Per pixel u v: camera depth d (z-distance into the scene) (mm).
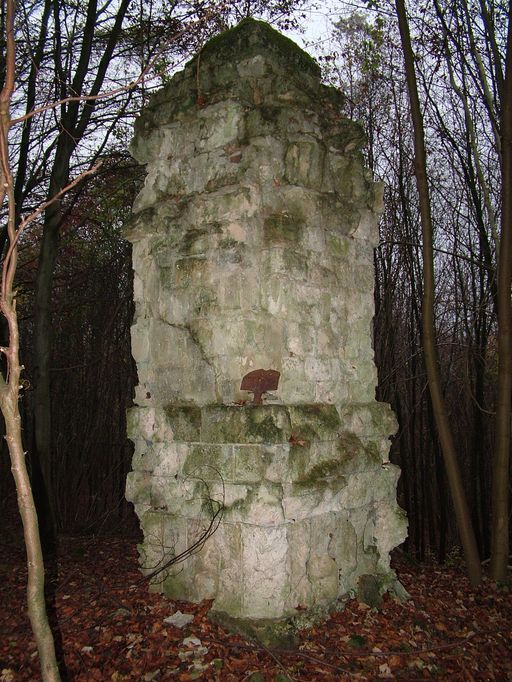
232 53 5062
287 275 4852
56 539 8695
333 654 4270
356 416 5359
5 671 4000
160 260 5309
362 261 5699
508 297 6801
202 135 5152
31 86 9414
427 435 12102
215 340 4855
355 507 5184
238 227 4824
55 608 5062
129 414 5328
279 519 4418
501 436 6828
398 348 13141
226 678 3885
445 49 9273
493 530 6855
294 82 5219
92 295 13820
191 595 4773
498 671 4512
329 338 5242
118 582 5582
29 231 12977
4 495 12992
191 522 4824
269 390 4695
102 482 12492
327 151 5363
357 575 5219
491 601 5988
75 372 13719
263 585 4379
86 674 3947
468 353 10273
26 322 15422
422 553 10906
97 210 13320
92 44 9969
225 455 4578
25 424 14922
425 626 4996
